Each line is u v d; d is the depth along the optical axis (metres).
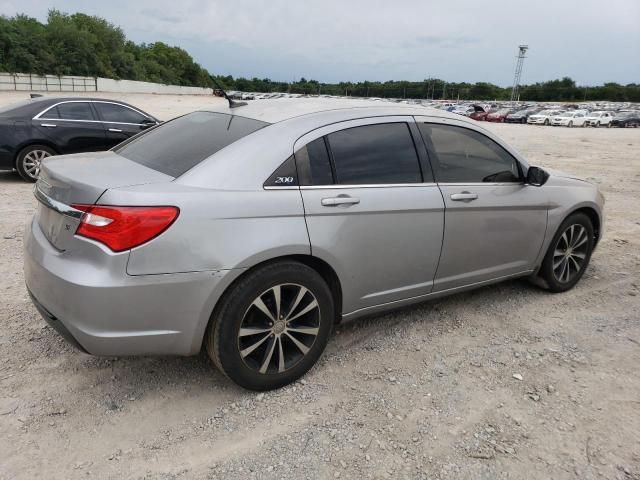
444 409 3.00
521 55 119.00
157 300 2.65
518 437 2.79
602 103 109.25
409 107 3.77
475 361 3.53
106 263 2.56
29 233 3.08
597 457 2.66
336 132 3.29
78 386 3.10
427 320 4.11
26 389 3.04
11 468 2.45
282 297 3.06
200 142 3.22
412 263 3.59
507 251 4.18
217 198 2.77
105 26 85.94
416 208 3.48
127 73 88.94
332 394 3.12
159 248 2.61
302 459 2.59
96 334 2.61
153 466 2.52
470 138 3.95
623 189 10.42
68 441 2.65
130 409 2.92
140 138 3.81
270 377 3.07
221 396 3.06
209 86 116.38
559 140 24.12
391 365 3.45
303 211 3.01
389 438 2.76
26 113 8.77
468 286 4.05
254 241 2.82
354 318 3.50
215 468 2.52
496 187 3.99
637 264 5.65
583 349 3.74
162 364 3.36
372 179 3.35
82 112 9.19
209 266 2.72
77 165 3.13
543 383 3.29
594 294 4.77
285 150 3.06
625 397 3.17
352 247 3.24
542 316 4.25
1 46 66.88
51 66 72.12
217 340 2.87
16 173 9.91
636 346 3.80
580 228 4.73
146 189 2.66
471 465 2.58
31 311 3.98
